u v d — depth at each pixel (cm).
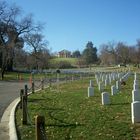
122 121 1322
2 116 1638
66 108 1764
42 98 2383
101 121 1331
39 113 1611
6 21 8694
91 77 6278
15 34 8731
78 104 1919
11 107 1972
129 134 1105
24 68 10256
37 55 10144
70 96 2442
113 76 4294
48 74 7744
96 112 1565
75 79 5606
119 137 1073
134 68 11100
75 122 1332
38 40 10075
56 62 12719
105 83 3394
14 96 2755
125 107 1692
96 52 17188
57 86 3656
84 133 1142
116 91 2442
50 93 2820
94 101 2038
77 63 15850
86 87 3497
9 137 1187
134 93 1766
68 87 3594
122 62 13888
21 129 1270
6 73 8112
